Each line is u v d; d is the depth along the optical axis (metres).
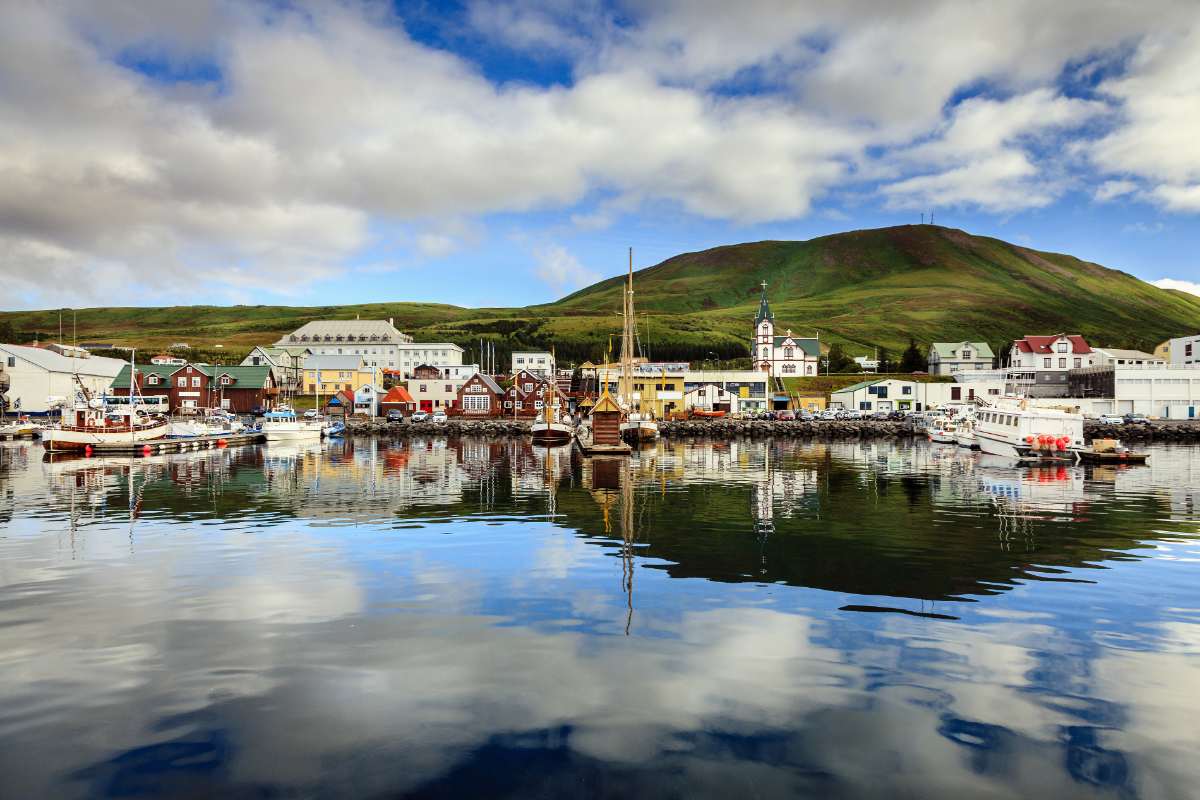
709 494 39.84
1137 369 120.25
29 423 99.75
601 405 72.62
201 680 12.93
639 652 14.36
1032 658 14.11
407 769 10.01
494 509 34.12
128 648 14.54
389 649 14.51
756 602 17.83
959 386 144.12
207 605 17.56
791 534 27.22
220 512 33.25
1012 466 57.69
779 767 10.11
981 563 22.22
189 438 81.06
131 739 10.79
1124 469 55.16
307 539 26.22
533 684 12.82
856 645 14.80
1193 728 11.27
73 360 129.62
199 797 9.30
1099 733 11.11
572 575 20.58
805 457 67.25
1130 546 24.89
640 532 27.62
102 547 24.75
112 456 68.31
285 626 15.94
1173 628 15.91
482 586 19.34
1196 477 48.97
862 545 25.00
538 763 10.19
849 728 11.23
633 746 10.69
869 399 143.62
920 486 43.72
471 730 11.14
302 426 92.00
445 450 78.50
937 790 9.57
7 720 11.36
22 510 33.91
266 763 10.14
